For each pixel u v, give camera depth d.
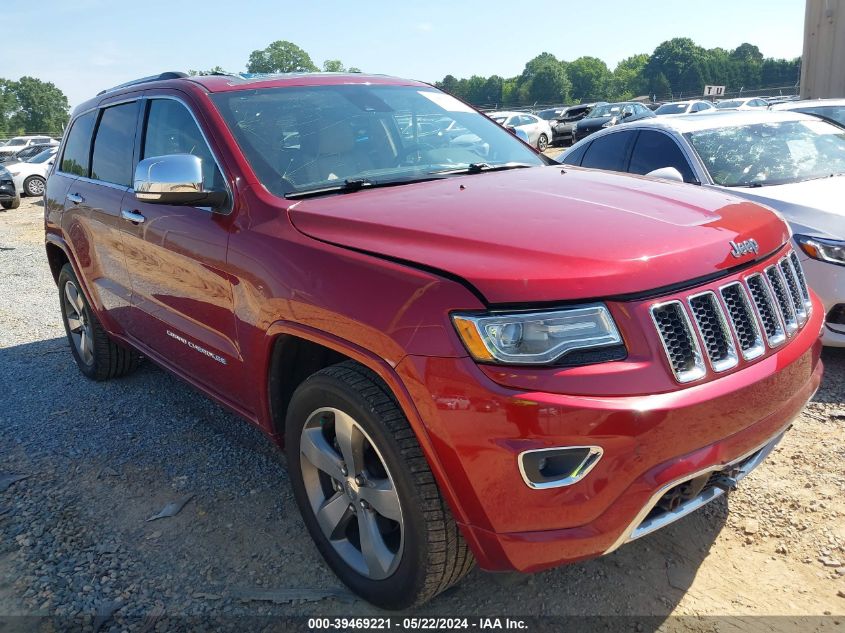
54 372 5.18
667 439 2.02
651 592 2.55
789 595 2.49
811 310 2.74
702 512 2.99
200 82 3.50
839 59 10.70
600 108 29.94
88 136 4.52
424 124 3.66
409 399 2.13
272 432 2.93
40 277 9.05
